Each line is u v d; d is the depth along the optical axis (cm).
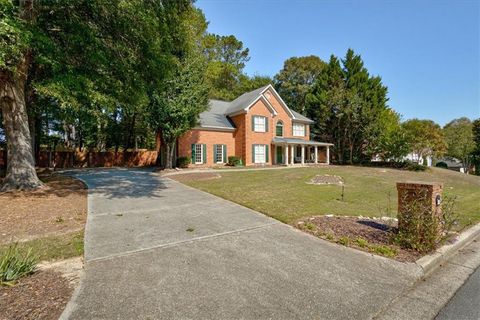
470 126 4334
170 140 1842
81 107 1020
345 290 314
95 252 417
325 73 3112
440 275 370
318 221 604
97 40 902
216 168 2103
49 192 935
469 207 860
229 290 308
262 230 545
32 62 967
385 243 463
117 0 764
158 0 877
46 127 2541
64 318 249
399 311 279
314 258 404
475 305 293
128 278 334
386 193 1107
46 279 325
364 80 2980
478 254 453
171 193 987
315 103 3088
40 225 558
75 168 2416
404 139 2427
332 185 1254
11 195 844
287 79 4194
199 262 386
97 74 965
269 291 307
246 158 2373
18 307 262
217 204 797
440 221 459
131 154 2955
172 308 271
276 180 1359
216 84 3697
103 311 262
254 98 2441
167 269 362
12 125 932
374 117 2772
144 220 614
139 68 1028
